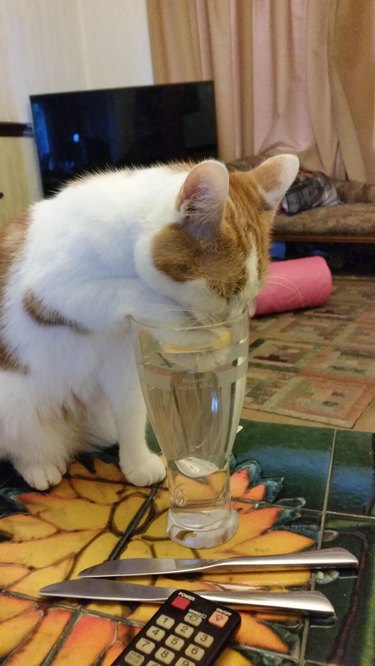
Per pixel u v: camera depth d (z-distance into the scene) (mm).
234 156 3291
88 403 854
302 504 643
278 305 1983
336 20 2805
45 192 2867
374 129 2953
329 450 755
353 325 1861
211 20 3037
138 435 731
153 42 3223
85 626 488
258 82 3166
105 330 708
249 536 591
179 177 681
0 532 629
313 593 495
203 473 573
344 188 2922
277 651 450
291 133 3174
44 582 546
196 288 648
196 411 569
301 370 1487
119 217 652
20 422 787
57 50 3010
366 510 626
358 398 1292
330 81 2951
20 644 474
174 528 592
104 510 665
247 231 682
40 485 724
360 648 451
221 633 441
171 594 488
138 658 422
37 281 698
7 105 2678
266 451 759
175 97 2912
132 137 2898
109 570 542
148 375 564
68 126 2785
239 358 552
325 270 2045
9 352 776
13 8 2658
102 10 3221
